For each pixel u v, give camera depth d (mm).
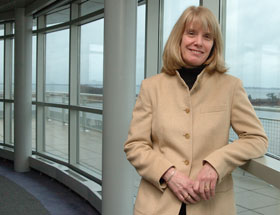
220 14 2363
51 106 5504
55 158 5422
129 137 1247
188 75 1219
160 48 3410
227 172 1051
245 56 2088
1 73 6980
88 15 4395
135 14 2926
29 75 5543
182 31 1195
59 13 5383
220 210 1101
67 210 3758
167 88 1213
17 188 4641
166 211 1110
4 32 6777
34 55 6039
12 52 6859
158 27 3391
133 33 2906
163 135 1157
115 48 2869
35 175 5441
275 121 1778
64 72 5262
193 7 1192
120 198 2959
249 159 1111
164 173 1098
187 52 1180
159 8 3379
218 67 1165
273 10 1781
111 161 2949
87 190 3982
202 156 1113
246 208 1884
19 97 5523
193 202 1068
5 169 5879
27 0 5094
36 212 3668
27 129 5637
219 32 1173
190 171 1104
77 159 5039
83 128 4832
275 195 1632
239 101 1114
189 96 1146
